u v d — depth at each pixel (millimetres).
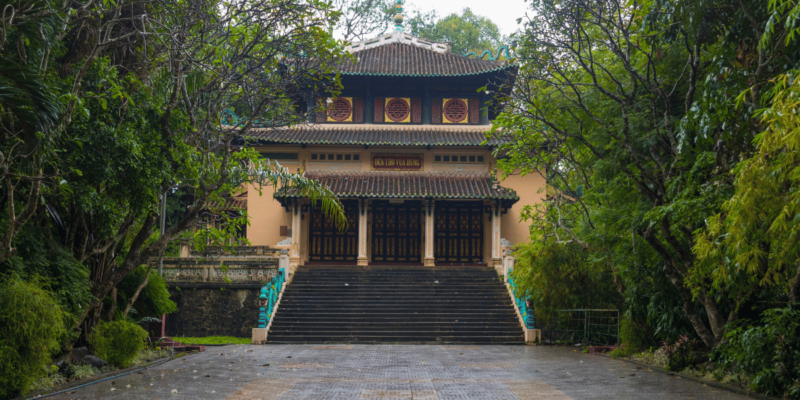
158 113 11594
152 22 11602
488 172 33875
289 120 14094
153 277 16484
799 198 6273
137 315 16531
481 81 34062
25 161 8625
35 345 8688
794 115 6148
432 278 27859
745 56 9078
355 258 34062
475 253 34156
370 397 8922
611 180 13508
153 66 12266
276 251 27812
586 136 14289
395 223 34406
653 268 13914
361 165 33906
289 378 11156
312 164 33844
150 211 11812
